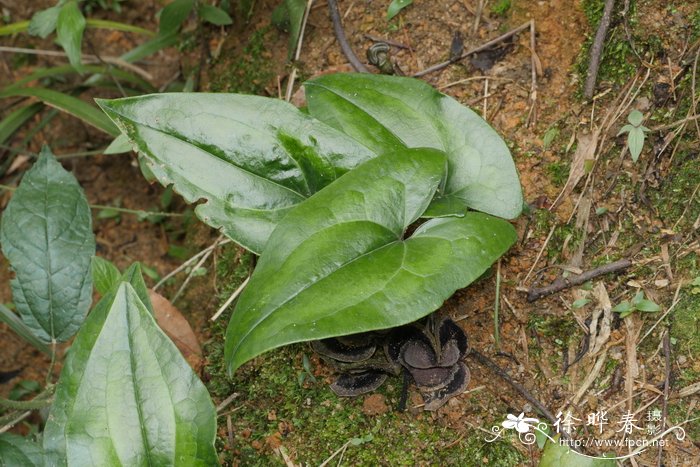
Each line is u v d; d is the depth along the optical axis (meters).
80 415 0.83
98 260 0.93
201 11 1.03
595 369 0.92
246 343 0.83
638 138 0.92
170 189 1.09
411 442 0.91
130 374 0.84
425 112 0.92
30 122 1.15
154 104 0.89
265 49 1.04
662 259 0.92
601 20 0.95
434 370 0.92
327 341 0.93
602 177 0.94
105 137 1.15
